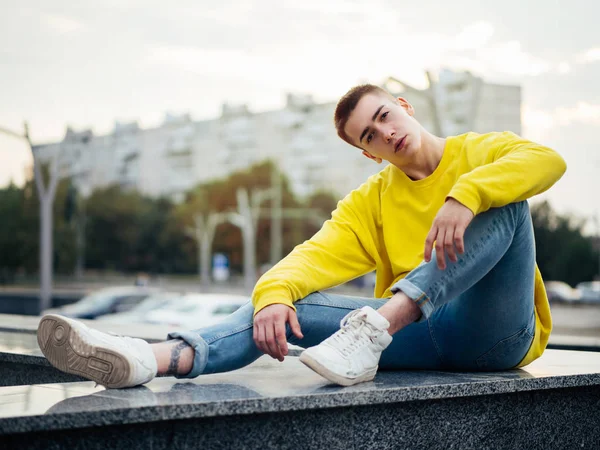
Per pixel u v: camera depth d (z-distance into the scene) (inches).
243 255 2785.4
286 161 3624.5
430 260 91.0
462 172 105.5
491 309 97.8
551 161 94.8
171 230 2874.0
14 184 2487.7
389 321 90.5
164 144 3909.9
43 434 69.8
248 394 81.2
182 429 76.6
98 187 3036.4
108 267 2987.2
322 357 87.1
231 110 3762.3
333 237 107.3
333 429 86.0
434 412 94.3
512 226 92.6
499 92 2204.7
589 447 111.6
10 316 247.9
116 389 85.5
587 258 2079.2
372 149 106.8
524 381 97.7
